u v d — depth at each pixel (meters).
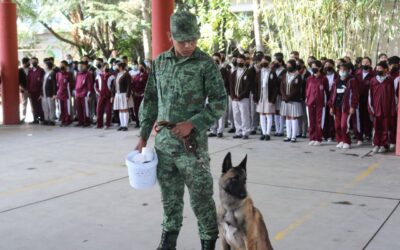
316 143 10.53
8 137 12.02
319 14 13.70
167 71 4.12
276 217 5.79
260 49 16.53
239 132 11.59
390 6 14.55
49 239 5.19
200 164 4.09
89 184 7.41
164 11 11.29
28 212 6.10
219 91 4.12
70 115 14.09
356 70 11.09
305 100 11.00
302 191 6.90
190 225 5.53
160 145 4.17
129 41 23.53
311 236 5.18
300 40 14.01
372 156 9.36
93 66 14.29
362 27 13.77
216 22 18.00
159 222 5.66
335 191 6.89
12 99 14.39
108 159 9.24
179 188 4.32
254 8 16.53
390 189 6.99
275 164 8.66
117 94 12.89
